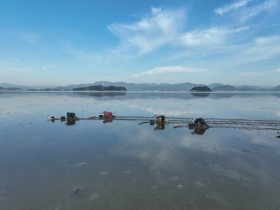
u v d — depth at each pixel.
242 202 9.79
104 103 64.81
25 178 12.07
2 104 58.62
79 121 31.30
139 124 28.98
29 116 35.72
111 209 9.23
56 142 19.47
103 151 16.84
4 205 9.51
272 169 13.38
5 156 15.62
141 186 11.21
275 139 20.84
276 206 9.47
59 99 84.12
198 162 14.55
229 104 62.09
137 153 16.39
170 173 12.79
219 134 22.94
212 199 10.02
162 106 55.59
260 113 41.59
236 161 14.74
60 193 10.49
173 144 18.91
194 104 62.16
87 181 11.73
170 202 9.76
